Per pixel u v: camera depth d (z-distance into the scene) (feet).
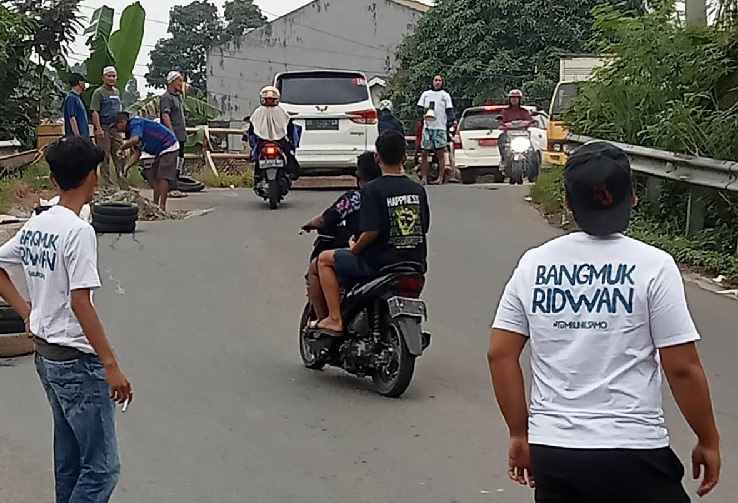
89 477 15.07
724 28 43.75
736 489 18.62
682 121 39.91
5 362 26.58
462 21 126.00
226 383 25.03
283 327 30.32
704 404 10.95
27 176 57.98
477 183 72.74
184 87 61.21
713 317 30.86
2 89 68.95
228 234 44.37
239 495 18.30
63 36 74.02
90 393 14.93
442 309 31.96
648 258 11.11
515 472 11.57
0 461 19.84
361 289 24.36
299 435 21.48
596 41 49.78
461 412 22.95
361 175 25.38
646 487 10.75
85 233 14.71
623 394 10.85
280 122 52.19
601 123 48.32
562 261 11.30
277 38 191.21
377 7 188.85
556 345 11.12
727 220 40.34
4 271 15.47
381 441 21.09
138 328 29.71
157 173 49.80
